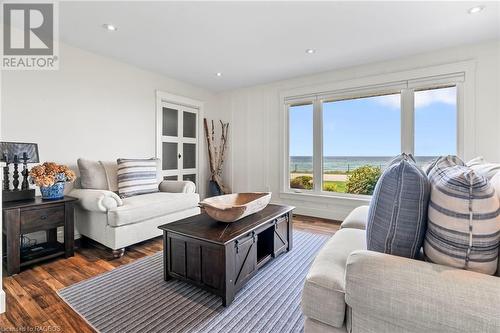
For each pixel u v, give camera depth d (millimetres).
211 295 1675
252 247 1823
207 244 1601
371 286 785
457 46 2797
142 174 2963
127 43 2729
